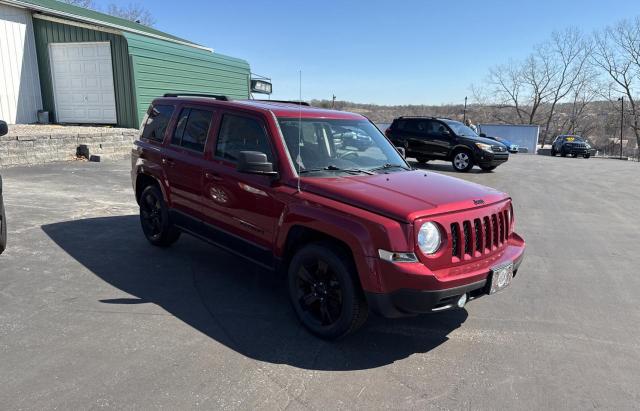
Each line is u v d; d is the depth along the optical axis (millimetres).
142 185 6031
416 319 4230
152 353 3404
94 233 6336
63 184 9633
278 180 4020
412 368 3387
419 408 2914
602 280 5465
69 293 4395
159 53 16016
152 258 5457
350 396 3002
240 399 2912
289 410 2824
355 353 3570
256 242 4238
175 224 5316
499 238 3832
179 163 5078
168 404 2824
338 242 3631
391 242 3236
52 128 14227
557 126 66188
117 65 15109
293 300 3938
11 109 14898
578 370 3441
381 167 4535
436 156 16750
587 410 2959
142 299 4340
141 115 15422
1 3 14250
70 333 3637
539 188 12992
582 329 4145
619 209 10156
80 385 2973
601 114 63375
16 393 2867
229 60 20188
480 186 4227
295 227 3867
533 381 3271
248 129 4426
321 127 4562
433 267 3334
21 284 4551
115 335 3639
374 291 3312
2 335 3566
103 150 13695
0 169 10875
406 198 3523
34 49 15562
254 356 3445
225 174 4473
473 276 3463
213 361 3340
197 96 5621
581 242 7191
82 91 15656
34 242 5848
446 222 3398
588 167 20938
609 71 55844
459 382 3227
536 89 63594
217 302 4355
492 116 68188
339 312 3633
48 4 16703
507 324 4195
